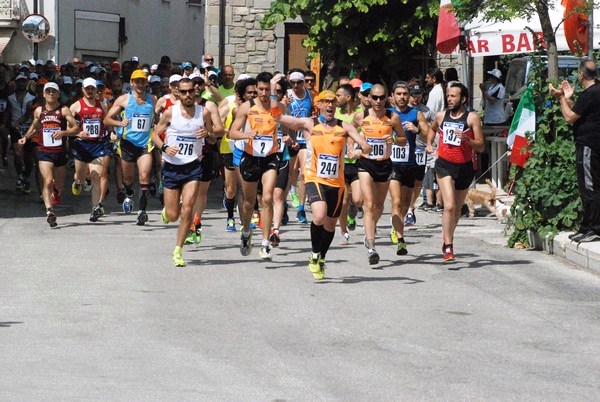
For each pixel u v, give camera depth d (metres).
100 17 100.25
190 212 28.47
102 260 29.59
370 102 29.67
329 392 16.41
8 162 60.81
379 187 29.69
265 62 69.50
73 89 58.69
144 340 19.84
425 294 25.30
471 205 42.34
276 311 22.77
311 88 38.91
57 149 37.62
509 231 37.34
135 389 16.28
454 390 16.77
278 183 30.34
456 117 29.69
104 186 39.28
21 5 97.31
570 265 30.08
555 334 21.39
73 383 16.56
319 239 26.45
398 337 20.62
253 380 17.02
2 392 15.88
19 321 21.48
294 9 59.66
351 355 18.98
